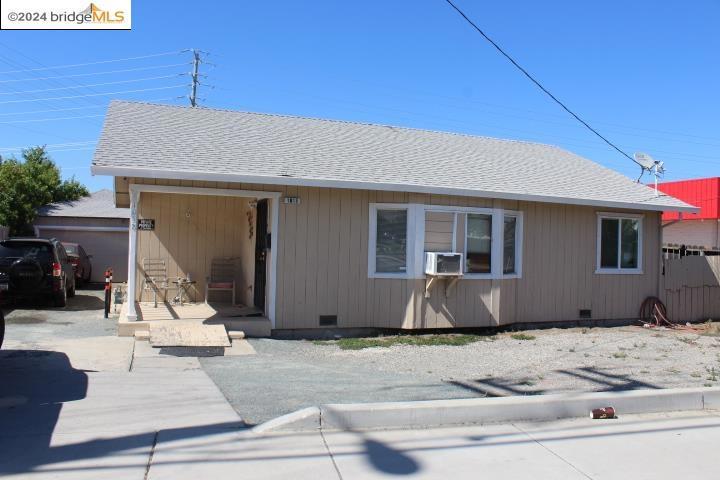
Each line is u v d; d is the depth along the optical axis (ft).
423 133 53.47
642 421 20.48
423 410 19.01
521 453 17.02
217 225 44.39
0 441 16.33
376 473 15.17
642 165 51.29
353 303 37.09
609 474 15.75
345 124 51.21
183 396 21.33
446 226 38.73
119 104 44.96
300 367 27.45
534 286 42.68
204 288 43.93
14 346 29.32
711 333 42.83
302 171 36.04
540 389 24.14
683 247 53.16
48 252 45.91
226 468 15.08
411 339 36.27
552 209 43.52
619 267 46.57
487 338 37.99
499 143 55.77
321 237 36.52
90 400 20.45
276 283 35.63
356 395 22.25
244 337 34.32
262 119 47.75
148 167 32.27
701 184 72.23
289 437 17.44
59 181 89.04
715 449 17.89
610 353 33.37
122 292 46.98
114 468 14.78
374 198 37.60
